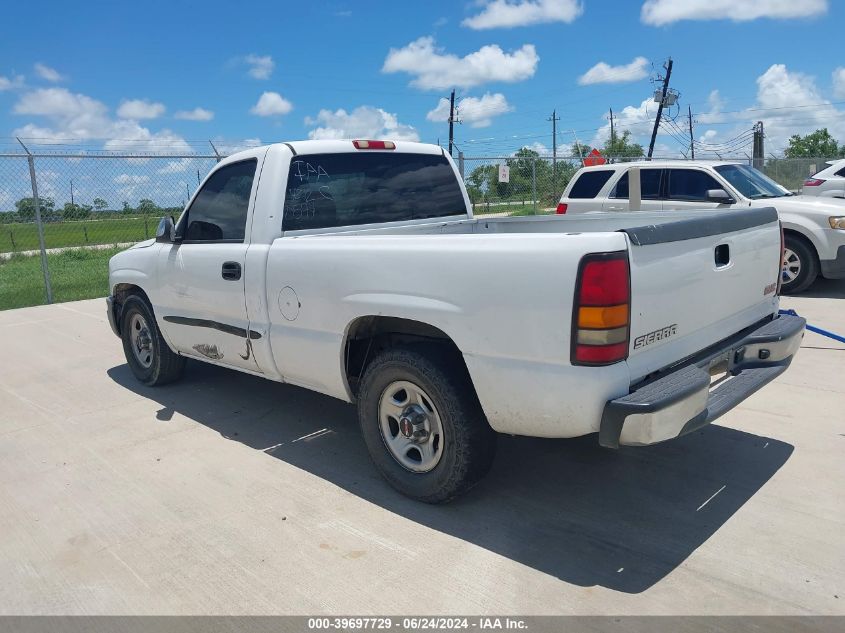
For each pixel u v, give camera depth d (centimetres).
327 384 405
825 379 550
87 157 1080
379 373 365
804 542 319
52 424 511
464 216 539
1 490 401
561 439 449
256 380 605
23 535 349
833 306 832
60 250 1906
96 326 887
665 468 402
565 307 289
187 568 315
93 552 331
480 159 1403
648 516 348
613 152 4466
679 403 292
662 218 449
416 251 338
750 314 395
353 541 332
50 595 299
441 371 338
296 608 283
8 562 326
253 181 443
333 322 382
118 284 589
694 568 302
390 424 377
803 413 479
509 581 296
